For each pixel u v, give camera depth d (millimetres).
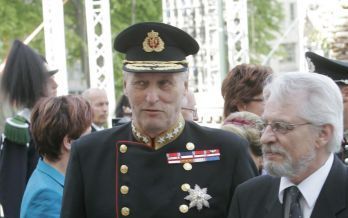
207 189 4953
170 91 4824
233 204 4551
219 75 16562
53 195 5566
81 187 5086
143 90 4816
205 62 17188
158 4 31172
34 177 5734
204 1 16781
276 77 4289
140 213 4902
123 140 5109
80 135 5781
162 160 4988
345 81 5586
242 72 6660
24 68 7508
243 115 6094
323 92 4113
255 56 37938
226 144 5055
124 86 5023
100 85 16188
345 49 10555
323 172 4195
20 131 6961
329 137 4148
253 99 6551
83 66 31984
